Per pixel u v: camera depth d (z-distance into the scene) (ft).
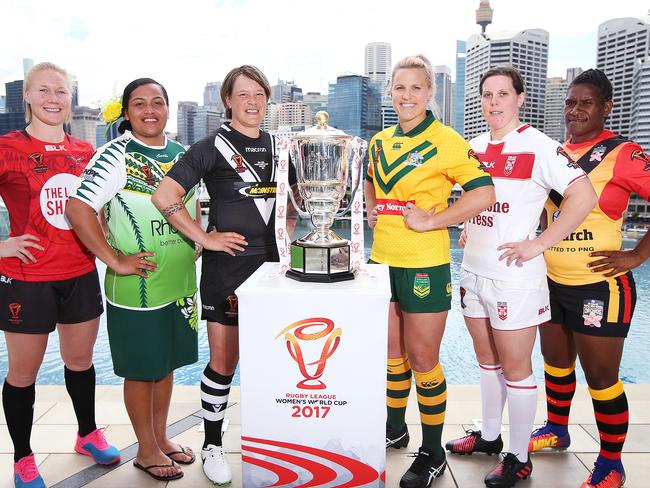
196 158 5.48
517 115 5.63
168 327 5.82
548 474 6.06
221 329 5.79
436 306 5.52
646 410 7.75
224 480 5.77
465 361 18.72
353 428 4.36
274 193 5.81
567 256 5.68
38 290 5.63
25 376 5.75
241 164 5.66
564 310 6.01
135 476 6.02
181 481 5.92
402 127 5.64
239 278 5.70
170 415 7.65
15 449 5.80
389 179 5.58
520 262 5.32
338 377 4.28
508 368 5.72
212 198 5.79
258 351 4.29
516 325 5.53
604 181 5.49
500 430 6.53
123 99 5.63
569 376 6.38
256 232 5.74
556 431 6.55
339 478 4.46
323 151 4.55
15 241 5.45
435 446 5.90
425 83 5.38
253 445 4.46
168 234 5.72
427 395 5.78
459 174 5.29
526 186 5.43
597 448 6.67
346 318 4.18
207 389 5.88
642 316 23.07
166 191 5.31
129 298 5.57
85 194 5.27
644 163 5.34
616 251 5.43
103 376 17.69
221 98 5.81
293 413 4.37
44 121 5.65
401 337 6.17
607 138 5.67
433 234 5.49
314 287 4.31
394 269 5.67
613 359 5.60
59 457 6.45
